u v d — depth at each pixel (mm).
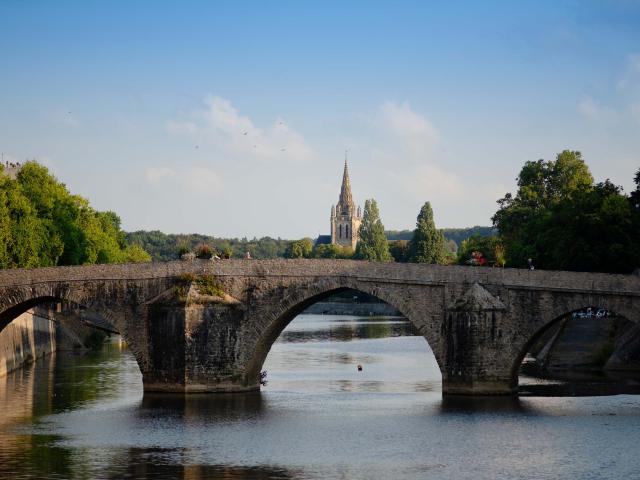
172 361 93625
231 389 94000
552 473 63719
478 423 78500
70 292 96750
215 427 79250
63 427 79938
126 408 87812
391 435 75250
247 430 78062
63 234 141625
